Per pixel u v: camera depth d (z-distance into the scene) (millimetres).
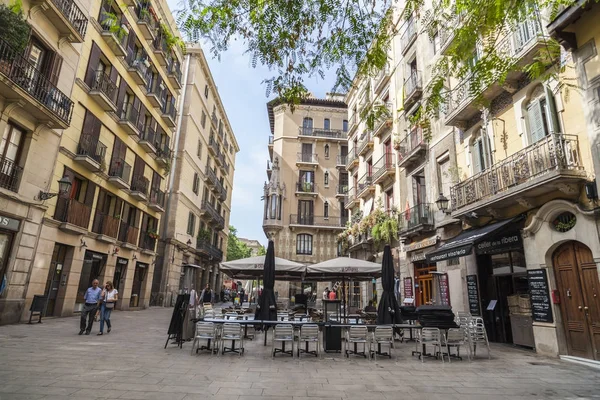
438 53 15398
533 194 9312
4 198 11398
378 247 20234
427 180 15758
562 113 8828
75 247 15336
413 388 5820
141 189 21031
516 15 4562
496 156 11195
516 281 10680
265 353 8781
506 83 10383
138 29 20516
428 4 14977
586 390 5816
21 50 10008
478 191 11086
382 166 21172
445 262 13742
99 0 16672
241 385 5688
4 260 11672
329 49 4957
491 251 11250
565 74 8797
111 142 18453
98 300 10648
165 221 26734
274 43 4809
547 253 9172
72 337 9719
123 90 19125
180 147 28422
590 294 8203
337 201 34250
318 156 35250
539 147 9000
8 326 11016
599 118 7785
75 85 15094
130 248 19984
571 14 8023
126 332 11344
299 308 17016
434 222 14750
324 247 33062
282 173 34562
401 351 9594
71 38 13836
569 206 8430
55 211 14016
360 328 8539
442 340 8688
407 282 16672
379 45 5059
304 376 6469
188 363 7164
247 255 75125
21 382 5273
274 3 4562
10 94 11234
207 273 36344
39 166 12984
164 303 25422
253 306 16609
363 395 5348
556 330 8758
